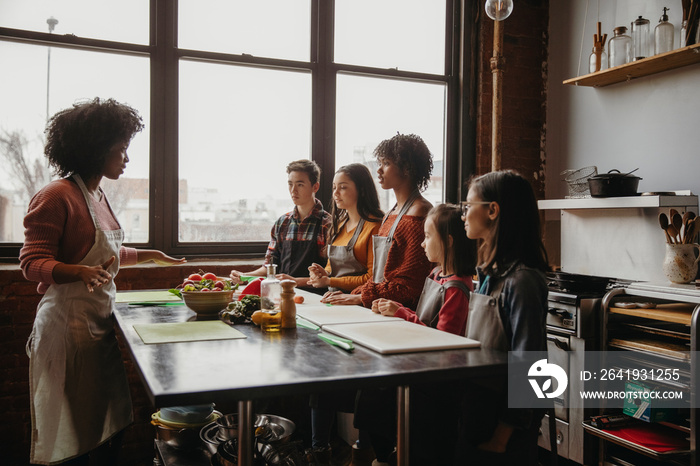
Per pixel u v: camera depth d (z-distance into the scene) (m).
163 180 3.31
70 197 1.95
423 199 2.26
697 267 2.58
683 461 2.29
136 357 1.35
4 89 3.00
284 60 3.53
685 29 3.00
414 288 2.09
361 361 1.32
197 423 2.09
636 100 3.44
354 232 2.60
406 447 1.43
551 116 4.06
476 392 1.51
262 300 1.78
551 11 4.06
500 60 3.80
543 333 1.39
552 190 4.05
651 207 2.92
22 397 2.88
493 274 1.51
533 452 1.46
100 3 3.17
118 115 2.03
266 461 1.73
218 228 3.46
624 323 2.61
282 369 1.25
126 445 3.06
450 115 3.97
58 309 1.94
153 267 3.16
